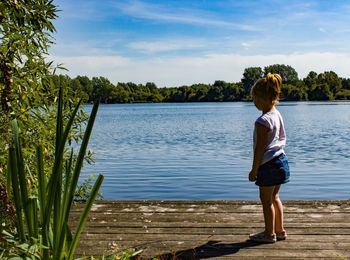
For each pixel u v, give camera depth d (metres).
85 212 2.45
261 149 3.65
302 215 4.55
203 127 37.28
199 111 75.06
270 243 3.75
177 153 19.33
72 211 4.82
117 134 31.14
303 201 5.08
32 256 2.42
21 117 3.35
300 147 21.16
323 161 16.14
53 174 2.33
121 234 4.04
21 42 3.25
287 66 106.25
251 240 3.82
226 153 18.98
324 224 4.24
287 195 10.34
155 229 4.17
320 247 3.64
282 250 3.59
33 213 2.40
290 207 4.86
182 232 4.08
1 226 2.75
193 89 123.12
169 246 3.72
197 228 4.18
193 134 30.09
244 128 35.44
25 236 2.52
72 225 4.31
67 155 4.08
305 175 13.12
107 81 93.38
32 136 3.49
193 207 4.93
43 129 3.53
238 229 4.14
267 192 3.71
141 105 132.00
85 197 4.81
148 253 3.57
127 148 21.81
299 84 105.00
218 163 15.80
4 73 3.17
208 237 3.92
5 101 3.20
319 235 3.94
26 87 3.36
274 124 3.67
